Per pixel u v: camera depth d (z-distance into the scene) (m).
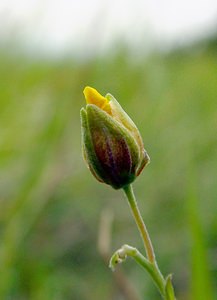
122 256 0.09
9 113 0.29
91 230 0.21
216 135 0.28
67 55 0.31
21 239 0.18
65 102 0.23
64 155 0.25
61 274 0.19
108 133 0.10
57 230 0.21
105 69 0.34
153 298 0.17
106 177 0.10
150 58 0.37
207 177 0.25
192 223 0.13
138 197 0.25
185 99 0.34
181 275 0.19
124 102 0.34
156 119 0.33
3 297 0.16
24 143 0.25
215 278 0.17
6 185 0.23
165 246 0.20
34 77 0.33
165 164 0.26
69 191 0.24
